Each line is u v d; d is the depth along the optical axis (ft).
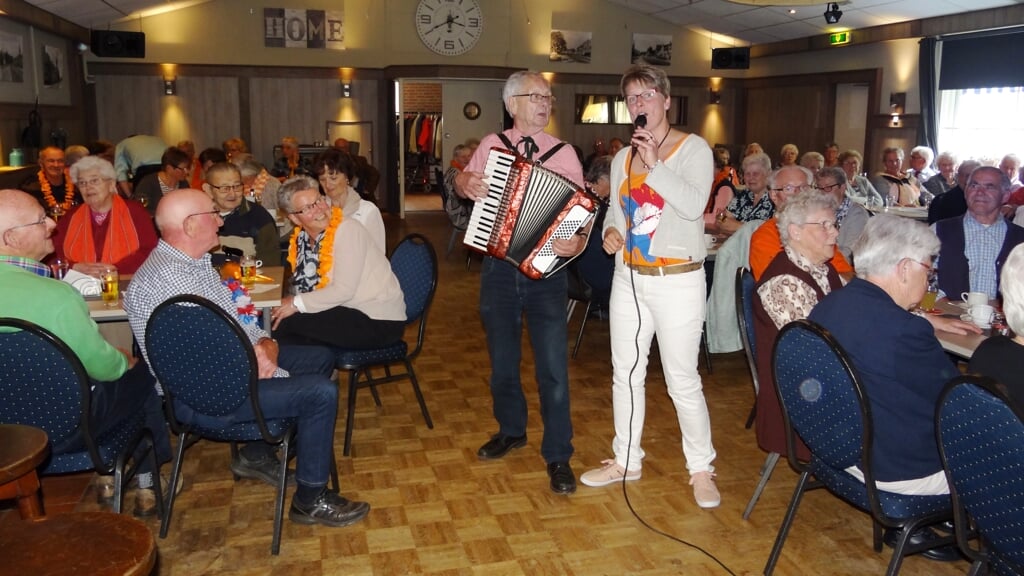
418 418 12.61
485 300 10.21
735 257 12.53
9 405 7.25
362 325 10.88
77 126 35.86
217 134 40.09
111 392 8.14
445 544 8.78
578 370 15.10
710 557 8.56
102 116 38.68
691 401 9.39
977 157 29.45
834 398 6.86
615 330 9.61
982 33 30.22
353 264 10.74
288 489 10.06
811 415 7.19
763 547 8.79
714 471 10.14
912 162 28.55
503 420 10.96
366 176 27.96
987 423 5.41
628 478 10.23
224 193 13.71
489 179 9.11
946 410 5.75
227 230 13.87
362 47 40.93
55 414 7.37
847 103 39.11
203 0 38.68
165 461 9.30
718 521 9.34
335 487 9.76
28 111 29.01
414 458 11.07
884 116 35.42
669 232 8.75
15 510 8.75
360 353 11.04
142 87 38.88
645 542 8.86
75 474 10.45
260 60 39.93
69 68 34.91
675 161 8.67
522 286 9.80
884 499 7.06
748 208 17.03
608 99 44.24
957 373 7.00
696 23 42.83
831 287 8.98
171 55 38.83
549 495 9.95
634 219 8.95
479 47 42.06
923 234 7.11
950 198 18.66
